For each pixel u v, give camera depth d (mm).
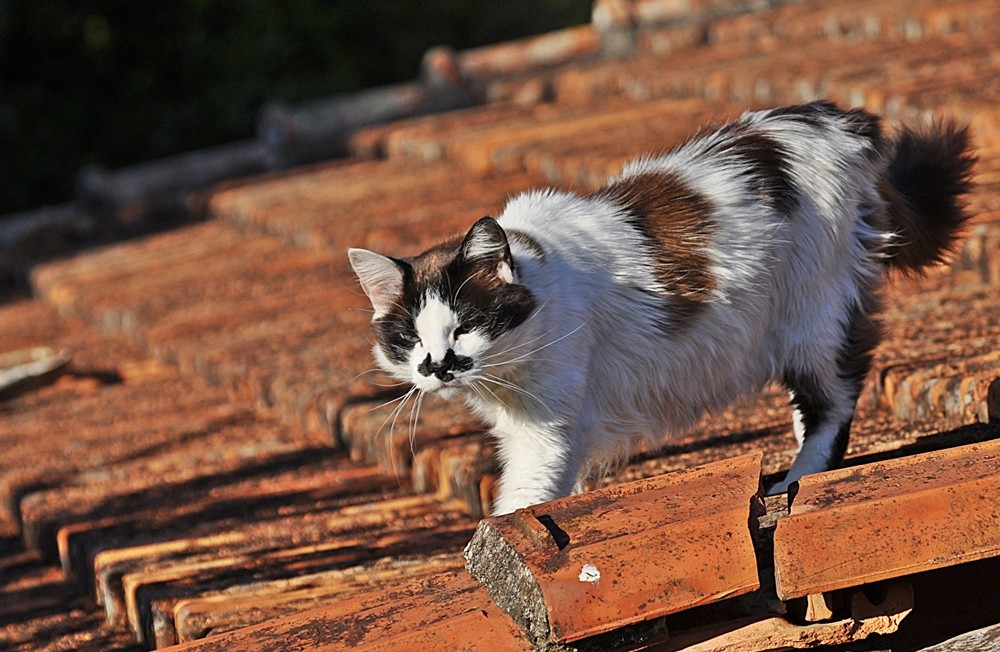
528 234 4531
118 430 7520
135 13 21859
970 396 4855
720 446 5316
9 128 21078
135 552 5328
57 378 9016
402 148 13188
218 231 12578
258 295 9508
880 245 4848
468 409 5766
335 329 8172
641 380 4594
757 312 4629
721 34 14133
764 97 10320
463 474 5328
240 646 3424
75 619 5266
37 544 6246
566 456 4434
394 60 22547
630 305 4516
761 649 3523
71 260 12969
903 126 5430
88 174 14883
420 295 4426
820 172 4691
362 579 4625
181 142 21844
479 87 14922
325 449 6586
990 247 6410
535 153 10367
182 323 9148
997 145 7707
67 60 21953
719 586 3299
